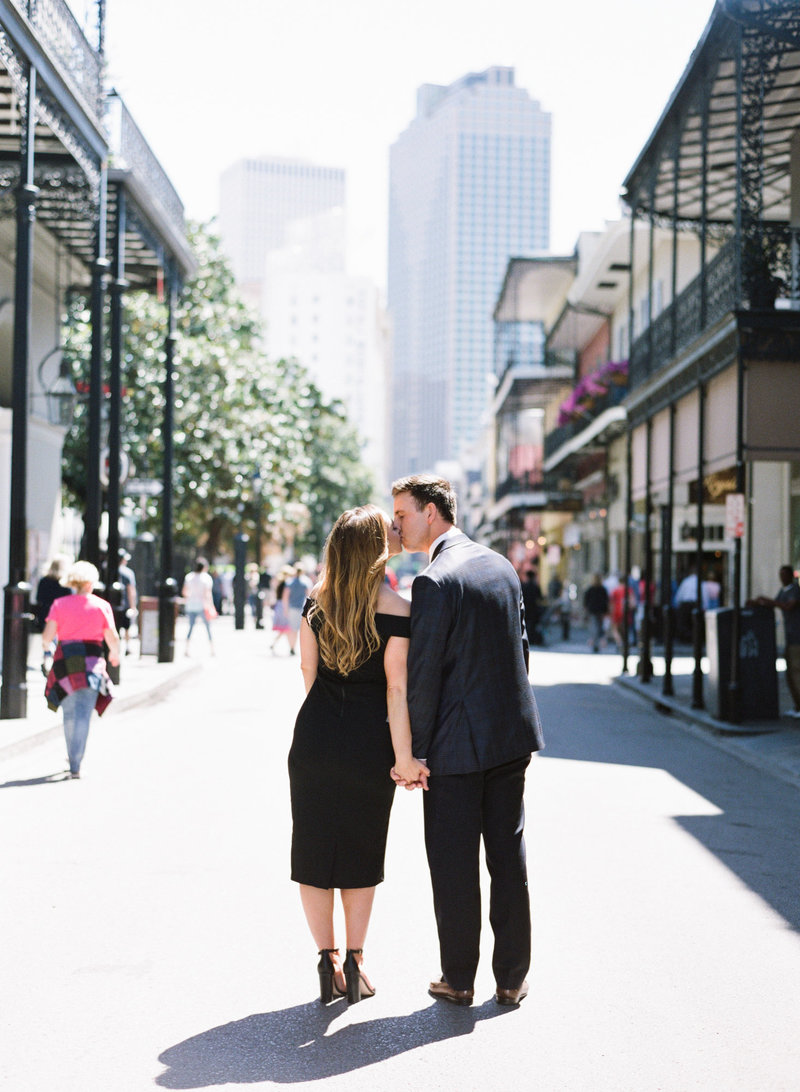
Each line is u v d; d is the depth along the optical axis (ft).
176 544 138.10
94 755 34.68
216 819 25.11
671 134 52.31
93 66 49.03
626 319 116.16
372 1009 14.08
